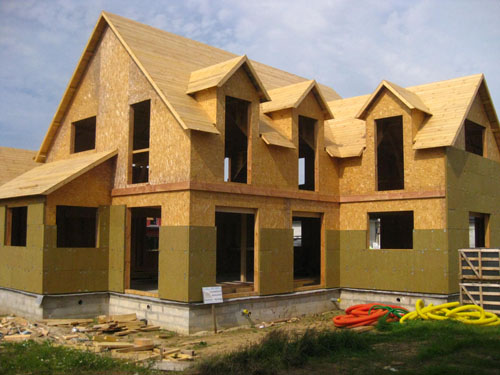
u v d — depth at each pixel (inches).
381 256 721.6
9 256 711.1
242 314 627.2
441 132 680.4
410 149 702.5
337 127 847.7
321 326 628.1
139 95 667.4
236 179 936.3
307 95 735.7
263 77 879.1
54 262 644.1
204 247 590.9
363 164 755.4
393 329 562.6
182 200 590.6
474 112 761.0
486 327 553.3
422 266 681.0
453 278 669.3
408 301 693.9
